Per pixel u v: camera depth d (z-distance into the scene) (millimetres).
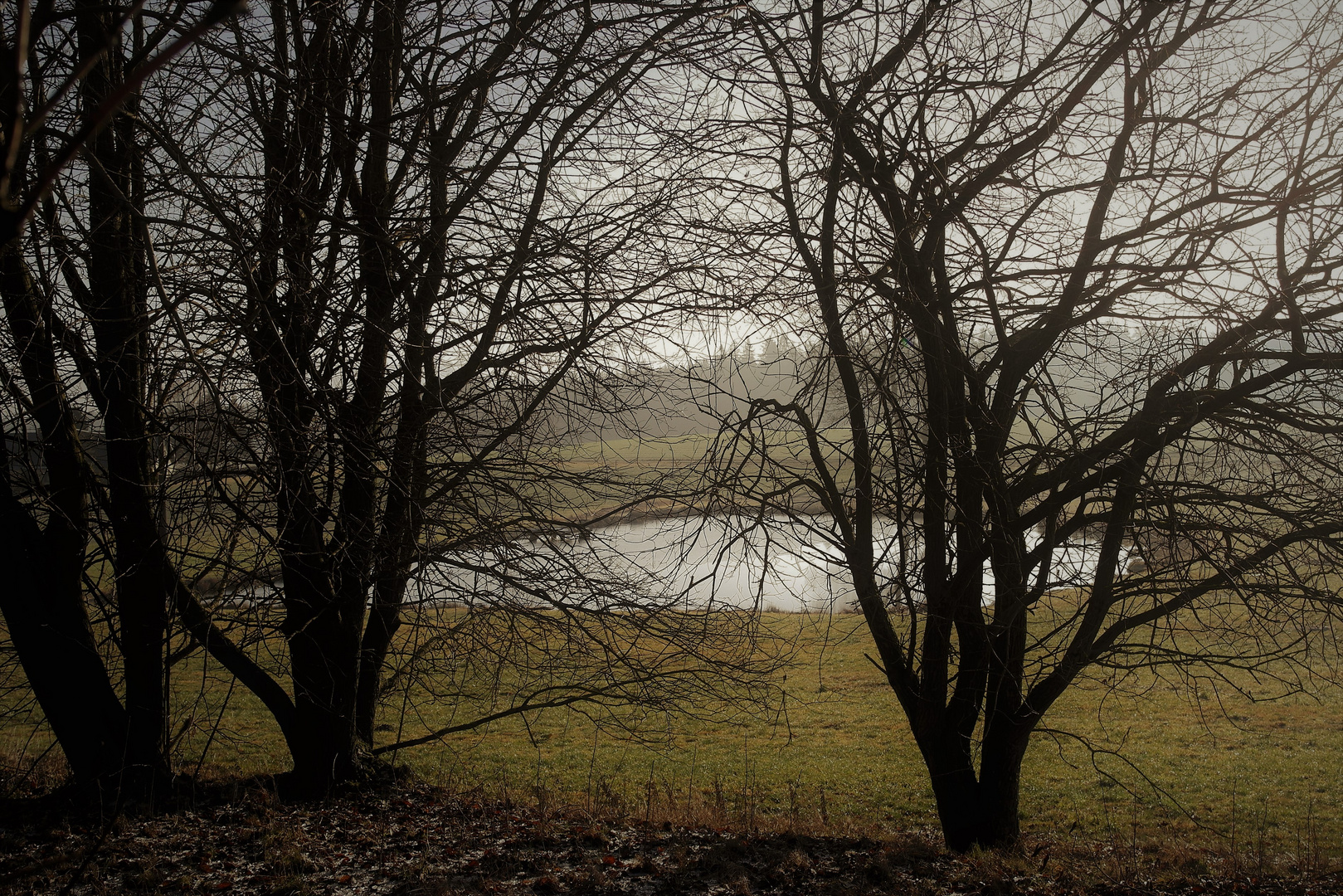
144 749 8219
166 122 6703
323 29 7516
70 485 8109
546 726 19734
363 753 9594
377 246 7395
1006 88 7871
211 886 6336
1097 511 8570
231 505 6441
